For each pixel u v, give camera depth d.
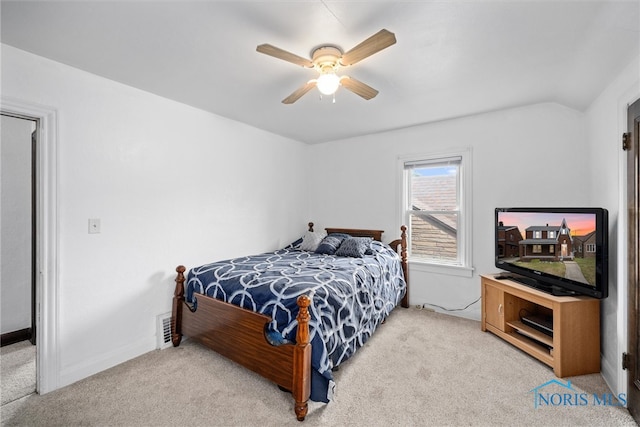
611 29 1.50
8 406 1.74
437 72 2.10
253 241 3.46
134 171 2.35
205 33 1.63
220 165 3.06
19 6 1.38
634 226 1.69
